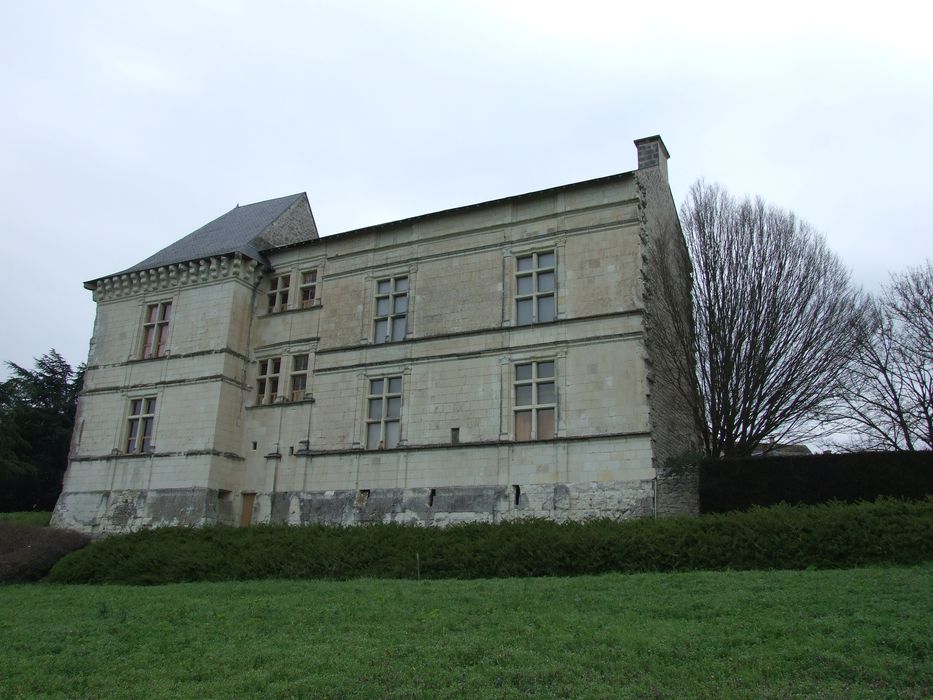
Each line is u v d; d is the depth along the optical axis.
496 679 10.79
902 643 11.27
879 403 38.69
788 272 28.05
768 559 19.25
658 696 9.86
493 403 28.81
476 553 22.47
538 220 30.19
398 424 30.80
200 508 31.92
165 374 35.19
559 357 28.09
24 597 22.16
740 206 29.41
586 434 26.83
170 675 11.98
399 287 32.75
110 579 26.02
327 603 17.11
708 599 14.84
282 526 28.41
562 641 12.34
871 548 18.50
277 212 39.81
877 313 35.38
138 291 37.59
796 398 27.23
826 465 22.98
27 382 53.59
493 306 30.03
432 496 28.78
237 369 34.53
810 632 12.14
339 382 32.47
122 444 35.25
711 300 27.91
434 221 32.44
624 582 17.52
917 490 21.72
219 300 35.09
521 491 27.31
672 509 24.78
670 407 28.11
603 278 28.27
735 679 10.30
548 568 21.22
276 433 33.25
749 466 23.98
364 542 24.64
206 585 22.59
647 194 29.59
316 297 34.59
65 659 13.23
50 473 51.91
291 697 10.52
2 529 29.45
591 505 26.02
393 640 13.09
